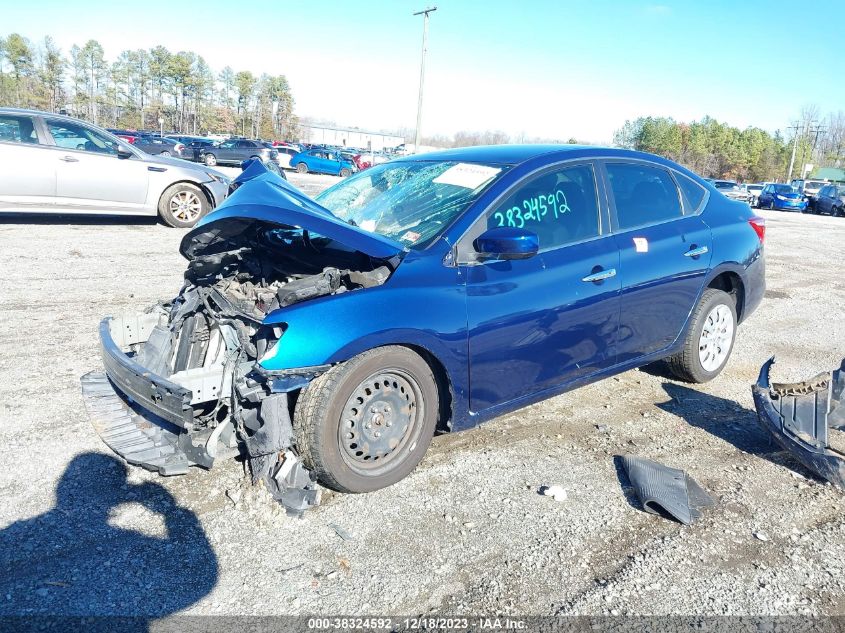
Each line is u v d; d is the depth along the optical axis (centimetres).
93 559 280
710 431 434
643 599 270
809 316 781
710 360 505
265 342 311
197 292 367
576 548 302
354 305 317
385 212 396
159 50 9019
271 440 309
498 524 318
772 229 1900
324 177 3669
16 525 300
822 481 371
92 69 8850
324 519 315
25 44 8225
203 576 273
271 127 9900
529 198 386
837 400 399
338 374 312
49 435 384
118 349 345
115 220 1170
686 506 333
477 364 355
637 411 462
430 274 341
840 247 1508
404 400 341
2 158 966
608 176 430
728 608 266
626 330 426
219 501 325
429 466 370
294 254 375
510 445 402
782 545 310
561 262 386
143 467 315
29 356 505
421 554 293
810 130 9681
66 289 696
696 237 467
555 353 389
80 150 1025
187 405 299
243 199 349
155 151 3656
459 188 387
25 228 1027
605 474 371
